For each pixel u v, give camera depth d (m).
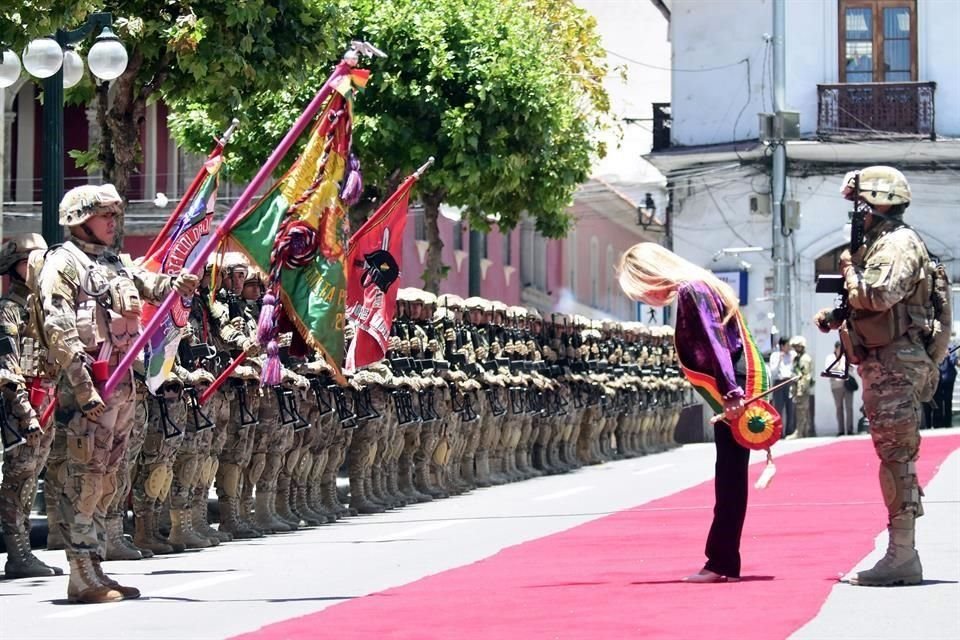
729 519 15.34
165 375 17.42
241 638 12.50
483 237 69.50
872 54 60.66
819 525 21.12
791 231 58.53
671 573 16.23
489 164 37.78
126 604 15.16
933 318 15.01
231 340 21.81
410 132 37.62
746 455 15.39
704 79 62.00
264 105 37.19
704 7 61.97
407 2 37.66
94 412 14.82
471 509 26.62
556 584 15.62
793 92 60.81
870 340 14.90
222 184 54.09
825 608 13.38
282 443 23.73
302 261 16.70
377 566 18.12
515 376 33.22
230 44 26.80
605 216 89.06
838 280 15.16
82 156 28.33
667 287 15.58
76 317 15.05
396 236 22.00
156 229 56.62
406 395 28.06
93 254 15.52
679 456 43.72
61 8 21.88
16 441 18.03
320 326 16.86
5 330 18.06
